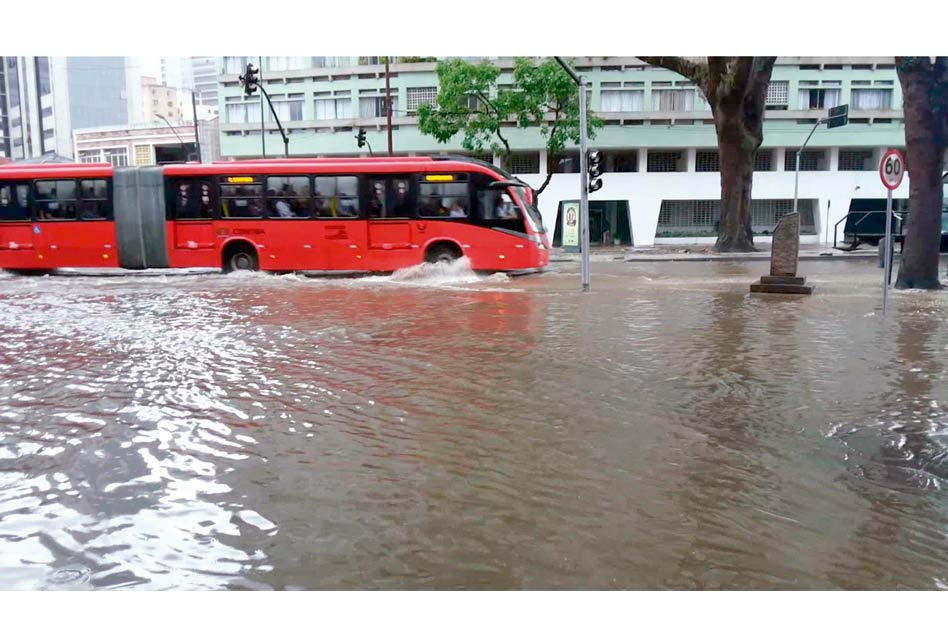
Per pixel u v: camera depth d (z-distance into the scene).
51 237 21.33
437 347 10.10
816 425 6.35
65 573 3.82
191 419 6.65
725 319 12.75
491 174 20.17
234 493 4.87
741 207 31.02
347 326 12.00
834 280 20.48
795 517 4.46
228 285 18.88
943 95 16.64
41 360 9.37
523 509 4.57
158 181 20.88
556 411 6.85
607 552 4.00
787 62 40.09
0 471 5.32
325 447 5.83
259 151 44.22
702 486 4.95
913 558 3.95
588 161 17.36
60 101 82.31
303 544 4.11
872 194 40.88
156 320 12.80
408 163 20.31
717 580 3.72
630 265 27.97
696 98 40.62
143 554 4.02
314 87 43.28
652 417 6.63
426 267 20.30
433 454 5.64
